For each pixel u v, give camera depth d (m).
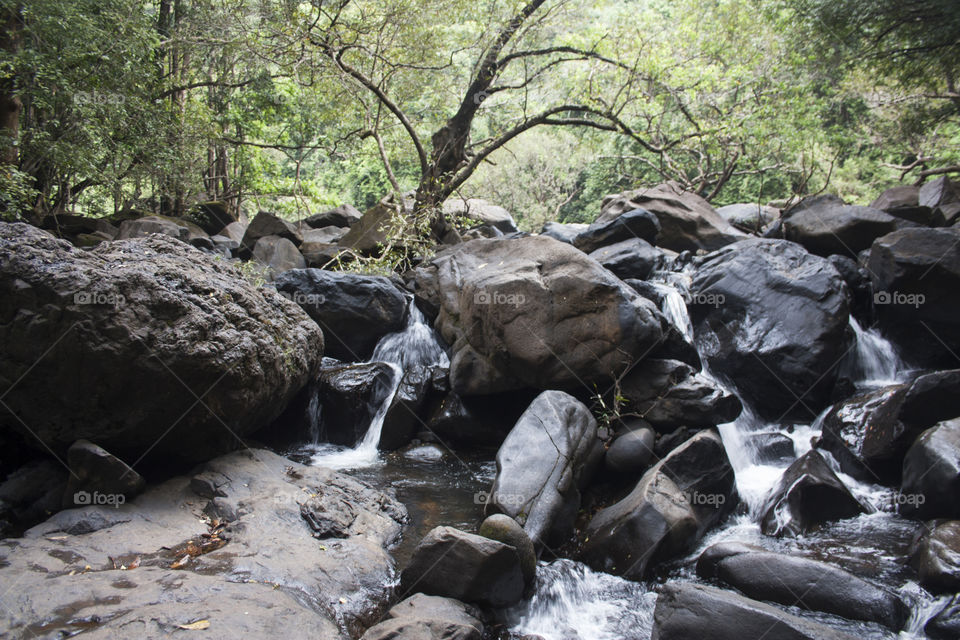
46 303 4.81
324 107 15.16
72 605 3.51
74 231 12.45
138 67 11.71
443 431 7.32
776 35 17.03
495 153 30.67
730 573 4.55
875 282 8.32
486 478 6.51
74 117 11.09
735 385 7.71
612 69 15.26
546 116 12.80
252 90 17.58
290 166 34.38
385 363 8.07
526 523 4.96
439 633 3.57
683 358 7.05
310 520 4.93
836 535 5.26
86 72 10.91
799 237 9.93
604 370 6.45
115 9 11.57
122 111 11.31
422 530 5.29
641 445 5.96
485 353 7.08
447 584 4.14
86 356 4.84
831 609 4.21
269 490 5.27
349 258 11.47
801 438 7.02
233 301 5.99
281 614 3.56
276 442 7.43
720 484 5.61
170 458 5.59
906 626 4.10
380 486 6.21
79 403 5.00
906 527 5.29
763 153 17.42
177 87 15.72
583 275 6.59
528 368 6.65
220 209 15.99
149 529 4.61
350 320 8.52
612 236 10.56
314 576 4.20
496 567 4.14
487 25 12.63
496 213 16.95
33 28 10.41
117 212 14.45
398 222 11.25
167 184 14.65
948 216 10.64
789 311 7.60
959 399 5.55
